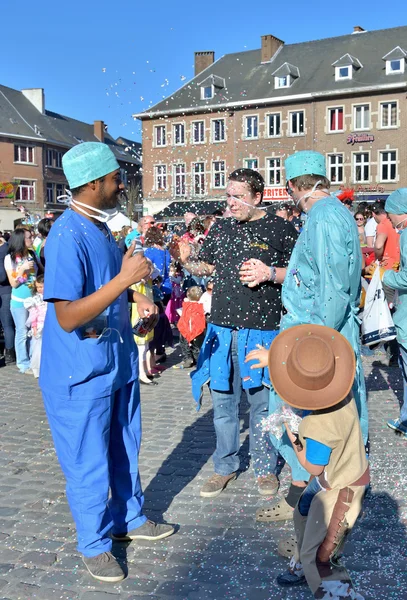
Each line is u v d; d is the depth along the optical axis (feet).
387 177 125.08
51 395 10.23
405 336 16.74
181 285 33.24
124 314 10.95
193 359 28.27
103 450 10.35
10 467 15.52
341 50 135.54
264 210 13.85
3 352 32.96
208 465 15.40
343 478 8.48
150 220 27.17
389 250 23.63
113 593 9.78
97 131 197.98
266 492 13.48
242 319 13.38
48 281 9.68
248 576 10.19
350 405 8.63
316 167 11.53
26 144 165.17
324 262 10.48
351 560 10.51
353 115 125.90
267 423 9.95
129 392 11.23
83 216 10.34
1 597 9.70
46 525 12.21
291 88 130.62
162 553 11.02
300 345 8.50
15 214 161.07
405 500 12.84
